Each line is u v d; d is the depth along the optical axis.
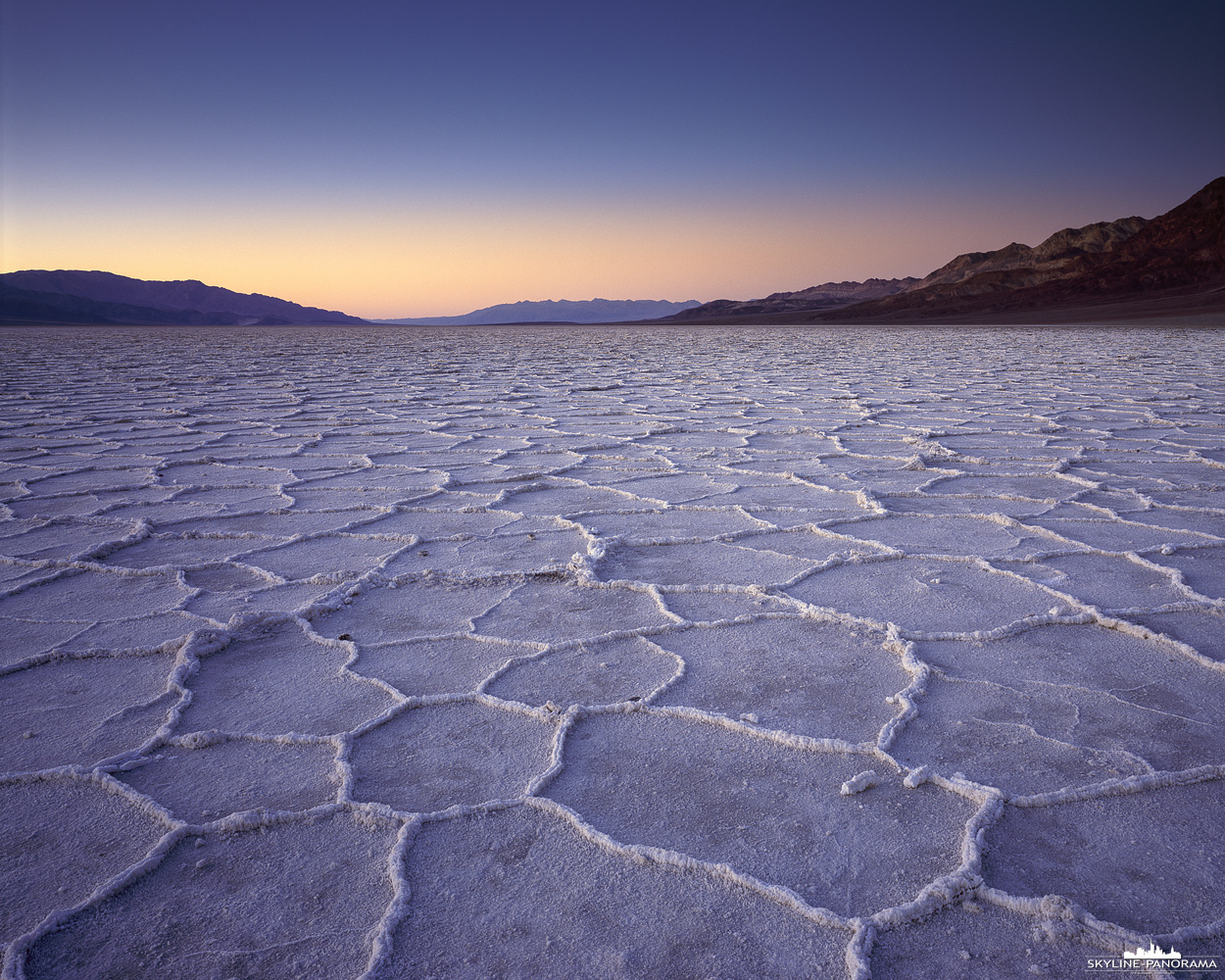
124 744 1.77
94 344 26.73
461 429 6.94
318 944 1.19
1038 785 1.56
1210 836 1.40
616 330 58.53
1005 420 6.99
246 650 2.28
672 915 1.24
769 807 1.52
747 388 10.45
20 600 2.67
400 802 1.55
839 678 2.06
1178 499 3.98
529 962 1.15
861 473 4.73
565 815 1.48
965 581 2.80
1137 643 2.23
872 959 1.14
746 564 3.02
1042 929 1.18
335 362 17.05
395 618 2.52
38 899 1.29
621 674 2.10
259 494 4.30
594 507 3.98
